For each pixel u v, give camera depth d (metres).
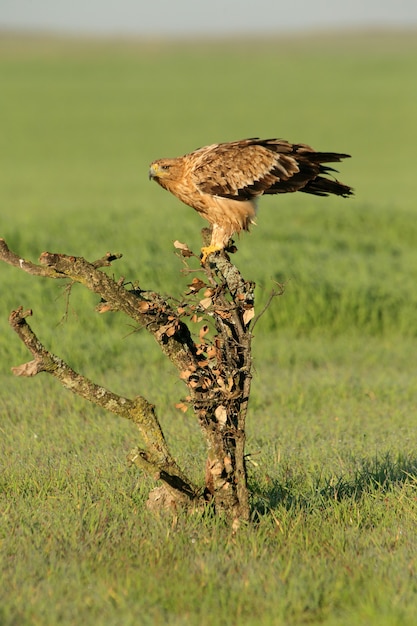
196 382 12.27
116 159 91.38
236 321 12.15
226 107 133.62
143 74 186.38
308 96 146.50
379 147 100.62
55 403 21.08
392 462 16.45
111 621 9.81
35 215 46.56
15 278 32.06
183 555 11.69
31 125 119.44
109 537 12.35
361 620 9.90
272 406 21.08
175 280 31.88
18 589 10.59
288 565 11.16
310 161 14.94
